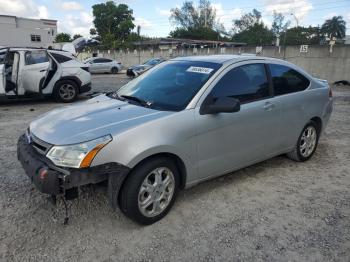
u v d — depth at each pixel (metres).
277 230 3.17
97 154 2.85
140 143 3.00
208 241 2.99
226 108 3.37
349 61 18.86
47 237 3.01
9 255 2.75
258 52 23.27
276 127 4.27
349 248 2.90
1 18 46.28
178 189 3.47
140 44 63.44
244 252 2.84
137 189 3.04
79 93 10.77
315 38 72.38
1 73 8.95
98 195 3.78
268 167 4.75
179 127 3.26
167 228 3.19
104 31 79.19
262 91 4.12
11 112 8.65
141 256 2.78
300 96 4.59
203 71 3.83
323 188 4.09
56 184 2.80
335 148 5.69
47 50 9.93
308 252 2.85
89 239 2.99
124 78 22.52
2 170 4.47
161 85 3.95
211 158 3.61
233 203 3.68
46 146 2.99
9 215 3.34
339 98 11.99
